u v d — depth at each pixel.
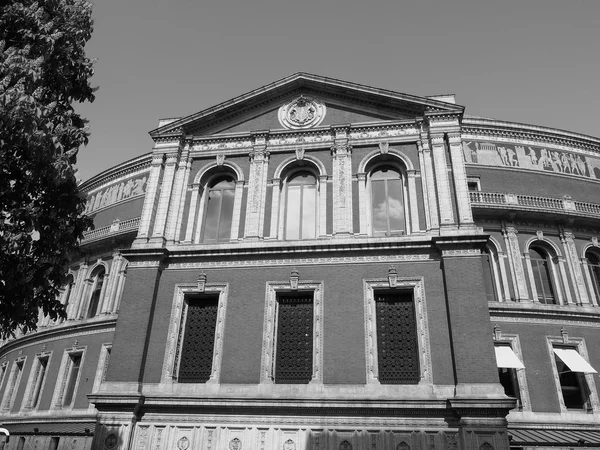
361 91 22.78
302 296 19.62
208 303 20.23
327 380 17.52
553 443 19.81
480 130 32.84
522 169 32.03
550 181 32.09
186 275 20.44
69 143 13.90
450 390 16.62
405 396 16.67
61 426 28.36
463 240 18.48
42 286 13.84
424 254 19.05
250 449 16.86
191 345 19.50
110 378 18.42
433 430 16.05
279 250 19.88
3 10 12.95
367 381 17.27
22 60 11.70
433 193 20.38
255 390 17.72
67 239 14.45
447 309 17.92
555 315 27.12
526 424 24.34
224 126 24.14
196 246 20.83
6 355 38.53
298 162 22.44
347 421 16.70
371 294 18.77
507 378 25.97
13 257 13.08
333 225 20.41
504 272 28.39
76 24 14.66
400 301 18.92
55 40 13.28
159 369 18.72
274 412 17.22
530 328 26.75
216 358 18.61
